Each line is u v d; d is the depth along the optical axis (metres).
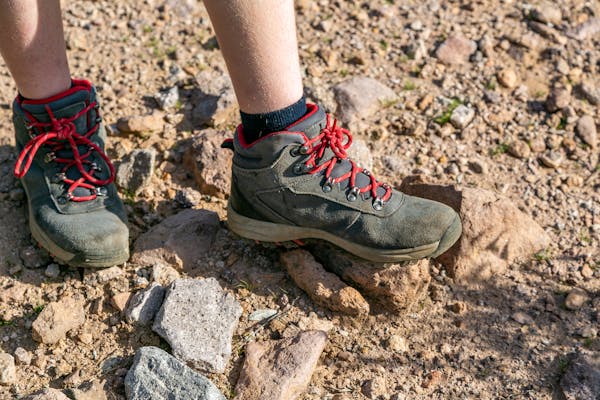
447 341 1.24
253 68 1.14
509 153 1.48
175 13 1.70
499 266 1.31
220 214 1.37
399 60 1.63
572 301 1.27
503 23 1.70
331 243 1.26
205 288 1.23
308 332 1.21
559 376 1.20
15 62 1.20
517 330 1.25
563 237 1.36
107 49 1.63
